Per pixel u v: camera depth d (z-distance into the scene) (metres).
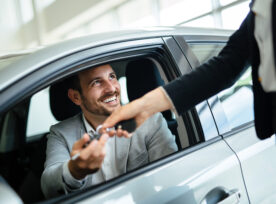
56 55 0.92
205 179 1.03
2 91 0.78
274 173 1.33
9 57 1.17
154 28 1.28
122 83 1.79
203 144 1.14
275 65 0.58
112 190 0.85
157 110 0.79
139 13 11.34
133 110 0.76
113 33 1.13
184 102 0.79
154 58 1.21
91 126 1.31
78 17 12.83
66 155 1.23
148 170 0.95
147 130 1.27
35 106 1.51
